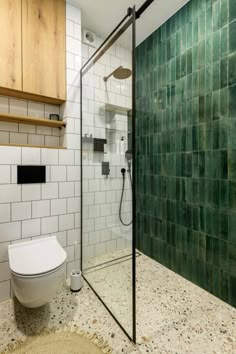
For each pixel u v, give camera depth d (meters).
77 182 1.94
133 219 1.39
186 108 1.83
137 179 2.52
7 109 1.74
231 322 1.39
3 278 1.58
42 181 1.74
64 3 1.82
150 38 2.22
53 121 1.80
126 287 1.48
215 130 1.59
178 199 1.96
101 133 2.02
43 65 1.72
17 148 1.62
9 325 1.34
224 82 1.51
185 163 1.86
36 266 1.24
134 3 1.85
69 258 1.92
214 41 1.57
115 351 1.17
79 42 1.91
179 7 1.85
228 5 1.46
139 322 1.39
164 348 1.20
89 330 1.31
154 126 2.22
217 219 1.61
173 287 1.79
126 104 1.65
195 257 1.81
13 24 1.57
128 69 1.56
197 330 1.33
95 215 2.01
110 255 1.80
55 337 1.26
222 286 1.60
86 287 1.77
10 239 1.60
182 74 1.85
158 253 2.23
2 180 1.56
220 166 1.57
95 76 1.94
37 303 1.25
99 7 1.90
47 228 1.78
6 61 1.55
